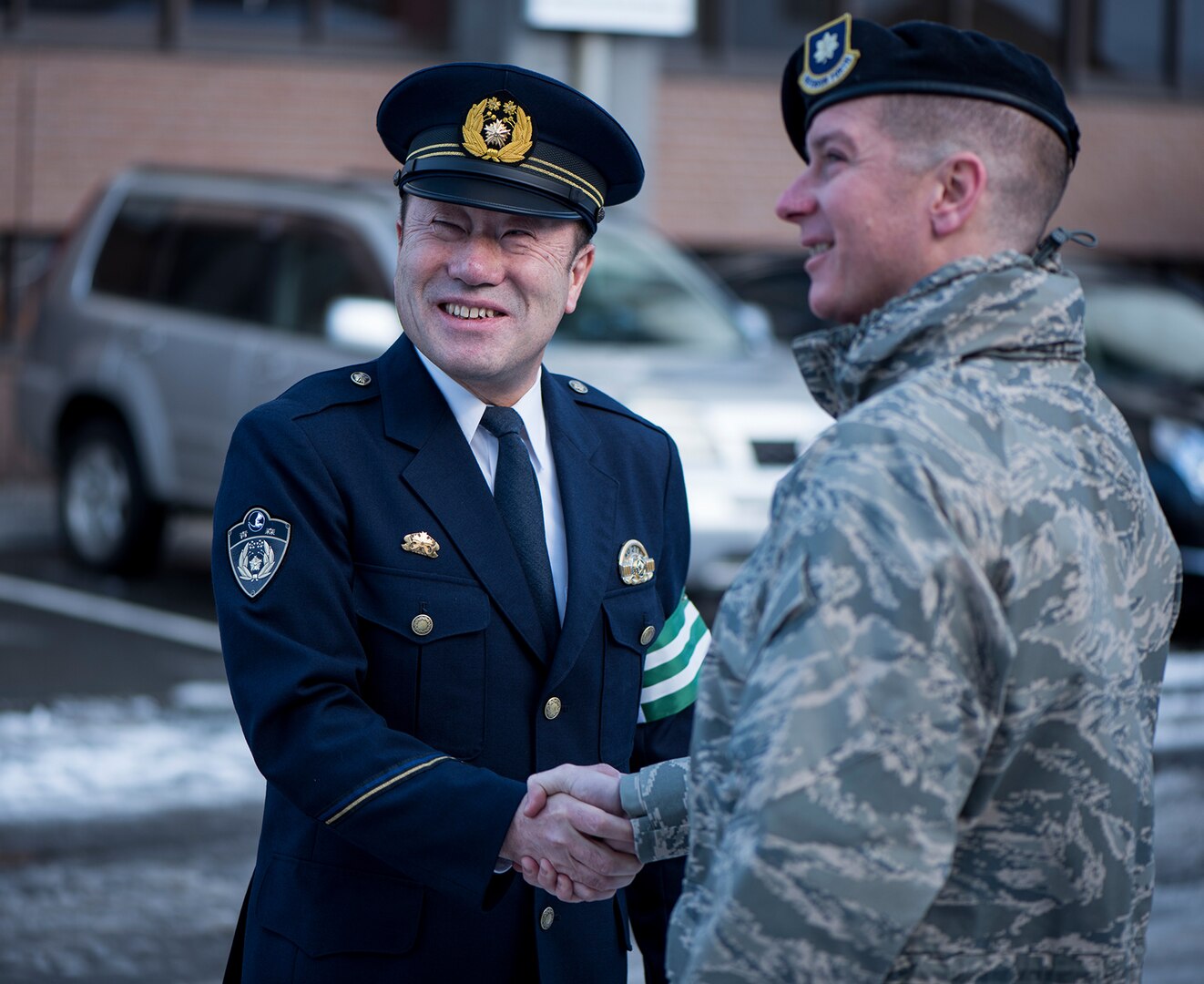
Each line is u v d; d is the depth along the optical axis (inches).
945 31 74.8
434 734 94.4
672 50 567.2
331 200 346.6
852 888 66.2
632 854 89.4
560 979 96.8
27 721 266.7
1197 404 365.7
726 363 331.6
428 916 93.7
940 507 68.5
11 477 504.7
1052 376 75.2
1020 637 69.8
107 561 377.4
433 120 99.7
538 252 99.2
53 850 213.0
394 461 97.3
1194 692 308.7
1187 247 630.5
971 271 73.7
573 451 103.7
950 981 70.8
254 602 91.7
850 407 77.6
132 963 182.1
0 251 497.4
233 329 350.6
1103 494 74.9
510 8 458.6
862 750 66.4
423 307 98.8
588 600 99.0
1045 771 71.4
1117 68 628.1
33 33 493.0
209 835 220.8
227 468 97.4
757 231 576.1
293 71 517.0
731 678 72.4
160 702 280.4
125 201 382.9
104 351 369.4
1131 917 74.3
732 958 67.7
